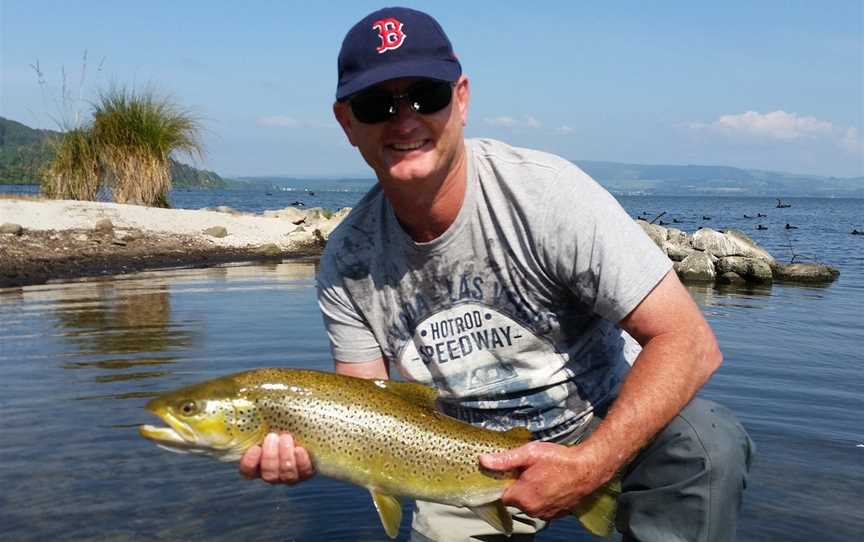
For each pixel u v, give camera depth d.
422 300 1.13
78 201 5.77
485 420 1.17
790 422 1.80
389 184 1.04
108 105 6.44
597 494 1.04
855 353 2.55
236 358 2.38
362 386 1.05
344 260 1.16
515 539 1.25
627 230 1.02
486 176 1.07
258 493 1.46
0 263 4.34
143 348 2.51
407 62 0.99
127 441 1.67
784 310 3.63
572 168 1.06
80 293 3.70
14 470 1.51
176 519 1.34
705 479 1.02
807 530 1.28
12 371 2.21
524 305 1.10
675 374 0.96
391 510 1.06
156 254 5.05
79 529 1.29
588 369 1.16
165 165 6.54
